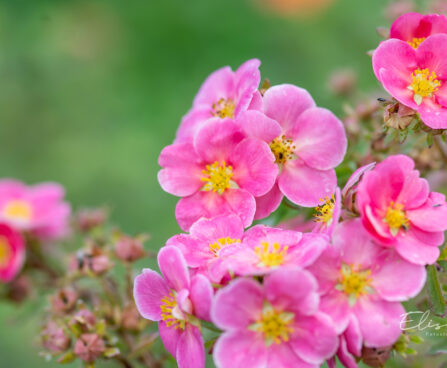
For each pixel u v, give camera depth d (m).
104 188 0.74
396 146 0.47
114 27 0.81
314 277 0.41
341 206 0.42
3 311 0.61
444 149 0.48
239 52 0.78
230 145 0.44
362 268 0.42
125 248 0.48
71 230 0.54
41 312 0.52
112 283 0.49
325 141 0.44
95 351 0.46
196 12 0.79
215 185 0.44
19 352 0.62
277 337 0.41
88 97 0.80
